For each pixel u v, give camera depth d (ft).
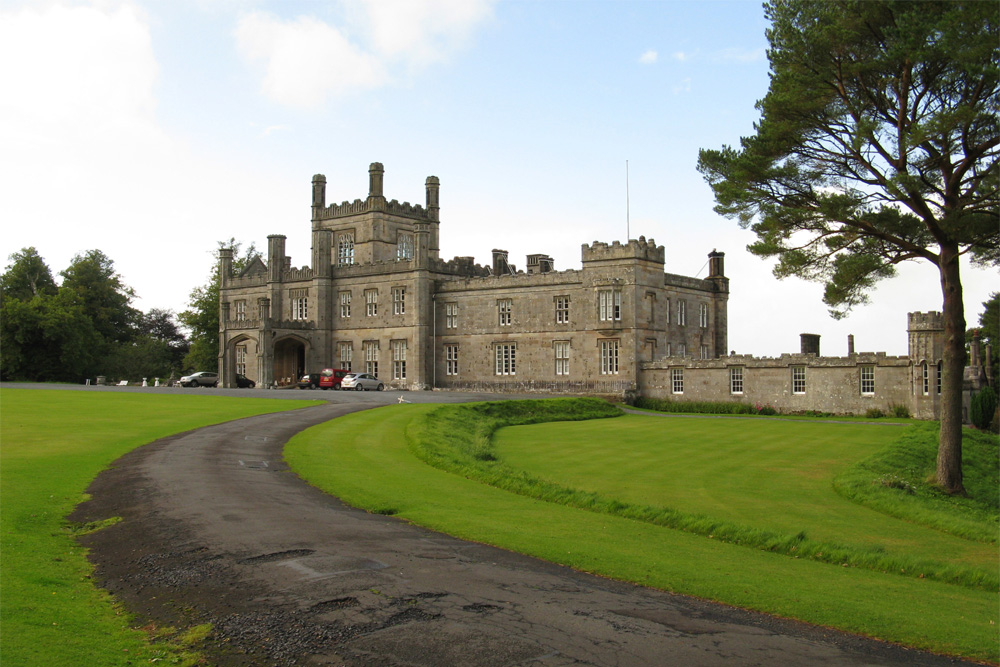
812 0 94.58
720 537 62.13
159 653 34.32
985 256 98.12
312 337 271.49
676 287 239.09
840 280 99.40
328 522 57.31
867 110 96.84
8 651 32.71
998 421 157.38
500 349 242.58
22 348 307.37
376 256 275.59
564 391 224.74
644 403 215.92
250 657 33.86
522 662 33.04
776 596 43.42
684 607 41.16
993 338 250.57
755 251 103.24
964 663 35.12
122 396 180.34
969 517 82.58
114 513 59.36
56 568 45.37
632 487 88.43
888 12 90.84
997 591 50.75
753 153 100.07
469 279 249.14
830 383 191.31
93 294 375.66
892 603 44.09
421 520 59.98
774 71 100.83
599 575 46.62
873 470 100.94
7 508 58.54
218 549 48.83
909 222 96.58
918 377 175.22
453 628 36.52
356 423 125.29
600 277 223.30
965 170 92.73
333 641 35.17
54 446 92.73
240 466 81.41
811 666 33.68
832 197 95.96
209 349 364.17
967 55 80.33
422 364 250.78
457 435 119.44
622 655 34.04
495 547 52.37
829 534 68.74
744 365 204.23
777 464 107.14
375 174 276.82
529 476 84.69
